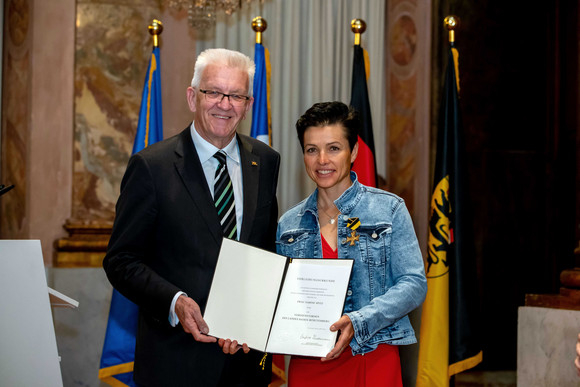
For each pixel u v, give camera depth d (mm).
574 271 4078
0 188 2111
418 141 5652
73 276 4949
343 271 2400
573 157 6051
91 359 4918
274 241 2713
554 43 6172
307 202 2709
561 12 6137
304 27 5633
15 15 5262
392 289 2469
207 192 2549
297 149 5535
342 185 2633
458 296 4176
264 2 5543
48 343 2123
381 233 2555
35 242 2131
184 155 2570
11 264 2082
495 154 6086
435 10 5738
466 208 4270
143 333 2566
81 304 4938
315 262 2424
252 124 4270
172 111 5383
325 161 2539
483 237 6039
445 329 4102
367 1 5688
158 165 2521
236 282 2398
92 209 5211
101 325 4941
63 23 5242
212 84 2527
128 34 5305
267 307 2389
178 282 2480
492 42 6062
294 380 2568
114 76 5270
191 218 2504
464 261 4219
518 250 6121
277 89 5543
